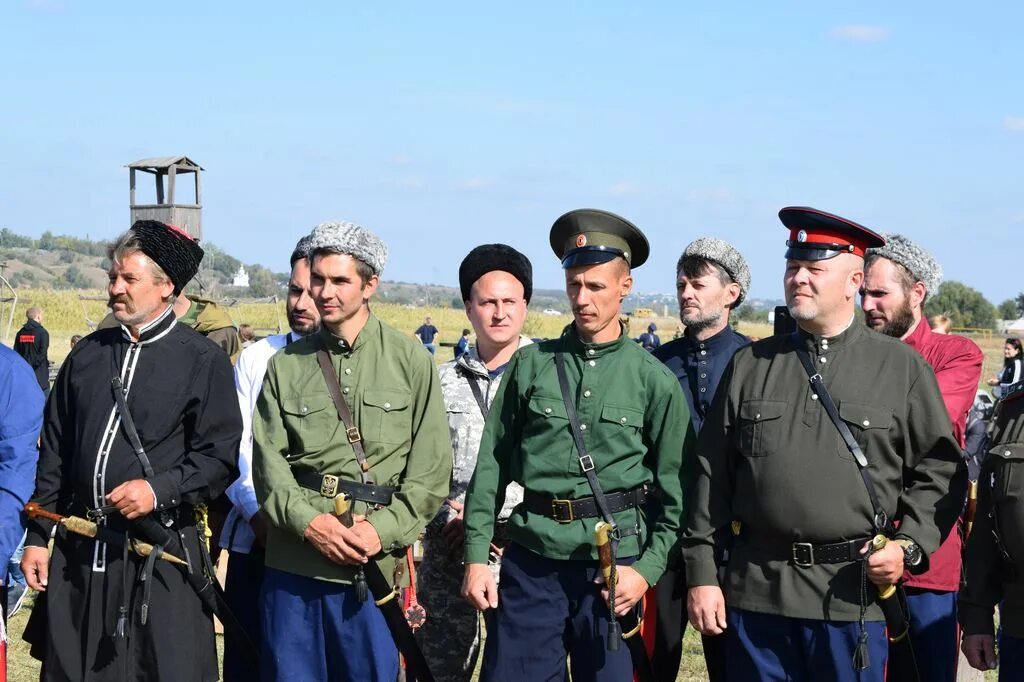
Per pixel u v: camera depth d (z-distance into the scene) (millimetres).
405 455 4270
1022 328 71125
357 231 4281
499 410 4234
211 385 4301
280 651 4164
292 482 4148
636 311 60750
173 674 4152
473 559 4074
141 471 4156
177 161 16844
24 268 165500
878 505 3678
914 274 4555
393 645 4195
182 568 4230
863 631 3648
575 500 4012
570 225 4148
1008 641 3875
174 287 4355
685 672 6434
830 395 3756
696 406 4797
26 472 4195
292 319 4945
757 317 63062
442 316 63906
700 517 3924
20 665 6273
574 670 4094
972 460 8766
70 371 4324
